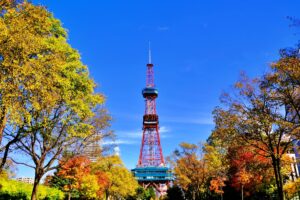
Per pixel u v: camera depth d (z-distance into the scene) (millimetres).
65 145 24609
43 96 17359
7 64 14883
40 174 23484
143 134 162250
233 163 40938
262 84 23125
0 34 14500
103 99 24125
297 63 19875
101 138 26625
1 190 40312
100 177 61656
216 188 52719
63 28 22188
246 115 25516
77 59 21891
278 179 25891
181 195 79375
